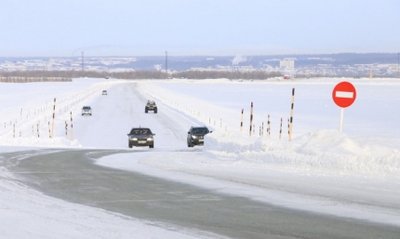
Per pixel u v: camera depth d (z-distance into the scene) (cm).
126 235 1247
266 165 2762
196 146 6253
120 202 1755
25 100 13362
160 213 1558
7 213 1501
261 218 1481
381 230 1331
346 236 1268
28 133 7256
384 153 2452
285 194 1889
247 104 13175
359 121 8488
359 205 1661
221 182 2234
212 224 1400
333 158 2473
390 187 1970
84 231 1280
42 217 1454
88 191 2008
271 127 7631
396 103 12812
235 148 3659
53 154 3884
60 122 9081
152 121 9644
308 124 8019
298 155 2705
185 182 2258
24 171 2672
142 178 2414
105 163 3203
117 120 9781
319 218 1478
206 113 10675
